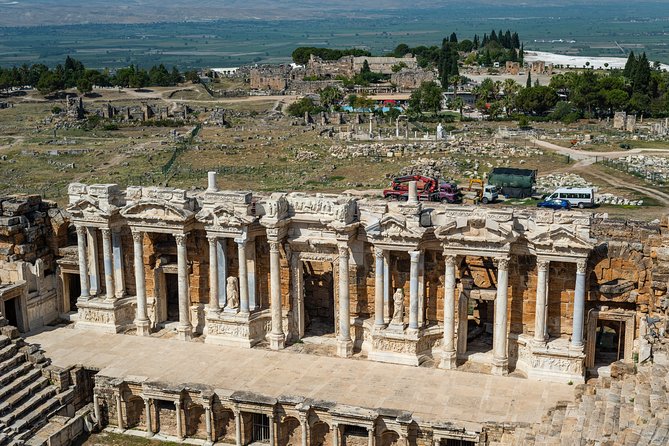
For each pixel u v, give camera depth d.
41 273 72.88
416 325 62.91
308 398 56.56
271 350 66.06
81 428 59.94
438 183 126.81
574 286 59.88
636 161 152.88
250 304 67.38
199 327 70.19
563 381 59.38
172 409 59.56
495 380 60.03
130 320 71.81
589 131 194.75
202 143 188.50
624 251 58.59
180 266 67.62
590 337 60.88
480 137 185.62
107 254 70.06
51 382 60.97
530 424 51.50
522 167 151.62
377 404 56.25
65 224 74.19
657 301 57.94
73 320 74.06
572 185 135.38
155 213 67.06
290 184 143.50
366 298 65.62
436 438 53.06
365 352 65.19
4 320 64.44
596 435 44.56
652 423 43.12
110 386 59.94
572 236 57.53
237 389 58.72
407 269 64.00
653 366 50.94
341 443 55.97
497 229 58.56
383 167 154.50
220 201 65.62
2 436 54.06
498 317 60.47
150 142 195.12
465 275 63.47
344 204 62.91
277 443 57.03
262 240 67.06
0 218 71.25
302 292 67.50
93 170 161.38
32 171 162.38
